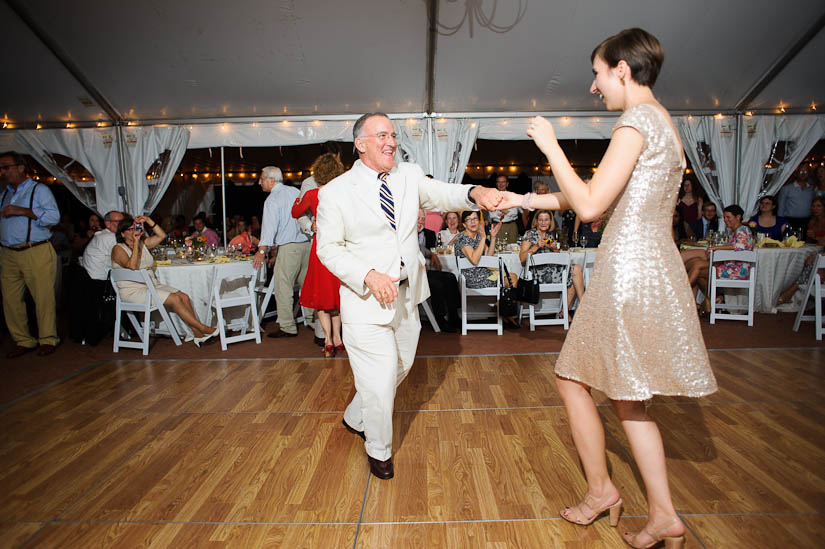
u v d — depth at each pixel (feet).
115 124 22.61
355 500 7.00
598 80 5.44
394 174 7.32
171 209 33.65
